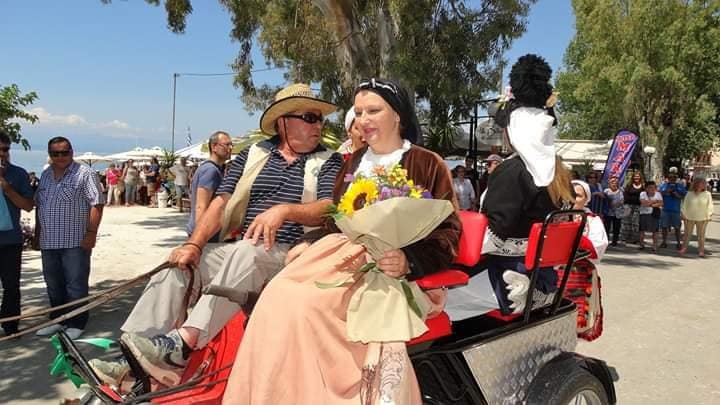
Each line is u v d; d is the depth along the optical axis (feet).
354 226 6.89
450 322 8.86
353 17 42.47
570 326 10.18
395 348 6.91
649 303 24.90
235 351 7.91
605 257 38.24
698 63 86.63
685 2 83.97
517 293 9.17
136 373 7.47
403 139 8.52
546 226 8.54
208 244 9.19
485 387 8.38
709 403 14.49
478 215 8.41
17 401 13.66
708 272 33.40
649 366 17.04
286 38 49.44
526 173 9.05
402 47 41.19
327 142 20.17
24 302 22.72
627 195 45.68
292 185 9.30
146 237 42.16
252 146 9.79
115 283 25.94
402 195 7.07
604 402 9.84
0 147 17.51
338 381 6.90
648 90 89.86
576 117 151.64
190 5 42.27
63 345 7.62
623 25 86.07
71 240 17.87
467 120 58.85
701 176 40.42
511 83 9.64
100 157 104.22
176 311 8.49
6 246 17.53
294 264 7.38
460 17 47.01
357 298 7.03
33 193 18.35
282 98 9.36
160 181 75.05
